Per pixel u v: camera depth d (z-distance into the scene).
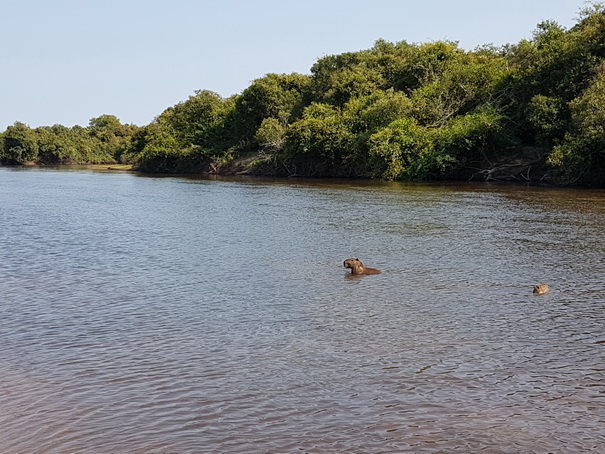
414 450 7.64
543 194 46.59
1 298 15.58
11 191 60.22
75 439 8.03
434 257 21.11
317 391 9.48
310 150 83.38
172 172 115.31
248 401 9.13
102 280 17.75
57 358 11.03
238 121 107.31
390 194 48.62
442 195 46.75
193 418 8.59
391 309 14.34
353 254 21.84
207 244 24.48
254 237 26.33
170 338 12.17
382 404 8.99
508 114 66.25
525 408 8.85
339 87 93.19
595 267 19.16
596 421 8.45
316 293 15.98
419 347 11.55
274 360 10.88
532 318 13.51
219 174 102.88
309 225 30.11
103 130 199.75
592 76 57.09
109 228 30.05
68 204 44.84
